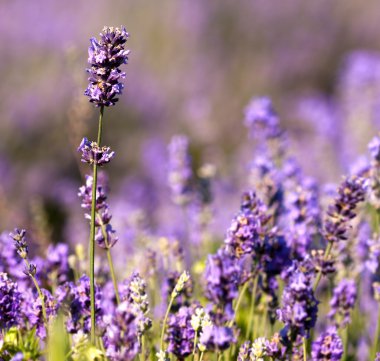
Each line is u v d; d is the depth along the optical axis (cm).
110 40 383
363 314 646
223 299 338
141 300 387
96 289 421
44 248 841
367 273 637
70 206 1536
